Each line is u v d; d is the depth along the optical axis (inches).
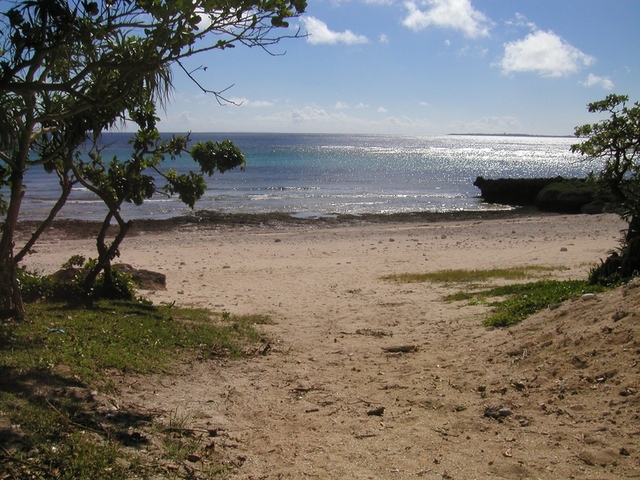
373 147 7249.0
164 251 913.5
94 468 153.9
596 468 163.9
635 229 379.9
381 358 311.0
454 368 278.5
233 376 270.2
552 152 7037.4
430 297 491.2
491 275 599.2
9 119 235.0
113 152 3061.0
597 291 347.9
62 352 246.5
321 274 682.8
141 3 231.3
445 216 1471.5
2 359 221.6
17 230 1111.6
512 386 236.7
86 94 286.2
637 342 225.5
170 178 434.9
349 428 209.9
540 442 184.5
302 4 235.3
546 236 1030.4
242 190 2038.6
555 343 264.1
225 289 584.4
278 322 416.8
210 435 193.9
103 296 431.2
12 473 143.9
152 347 291.6
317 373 284.5
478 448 185.9
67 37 231.5
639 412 187.5
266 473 169.8
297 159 4109.3
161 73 268.7
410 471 172.1
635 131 372.8
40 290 402.9
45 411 178.9
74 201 1593.3
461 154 5851.4
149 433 185.0
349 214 1469.0
